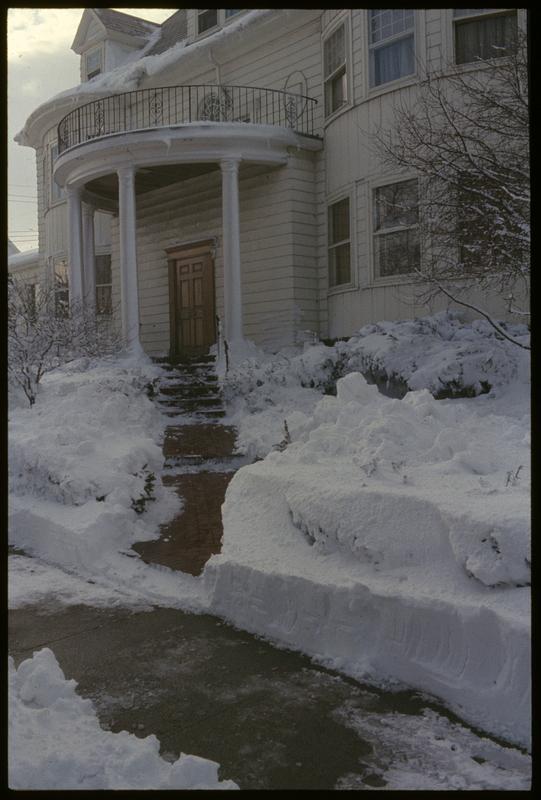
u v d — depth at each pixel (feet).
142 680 12.10
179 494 25.12
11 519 21.89
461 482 13.98
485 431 18.42
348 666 12.30
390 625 11.94
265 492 16.84
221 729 10.35
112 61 70.44
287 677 12.12
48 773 8.18
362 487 14.39
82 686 11.91
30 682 10.19
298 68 49.11
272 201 48.03
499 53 36.70
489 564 11.29
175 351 55.21
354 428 18.01
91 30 72.28
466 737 10.00
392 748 9.75
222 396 38.40
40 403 32.78
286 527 15.71
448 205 29.32
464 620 10.91
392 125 40.65
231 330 45.47
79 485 21.11
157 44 69.41
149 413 35.22
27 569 19.04
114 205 57.72
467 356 31.86
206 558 18.45
